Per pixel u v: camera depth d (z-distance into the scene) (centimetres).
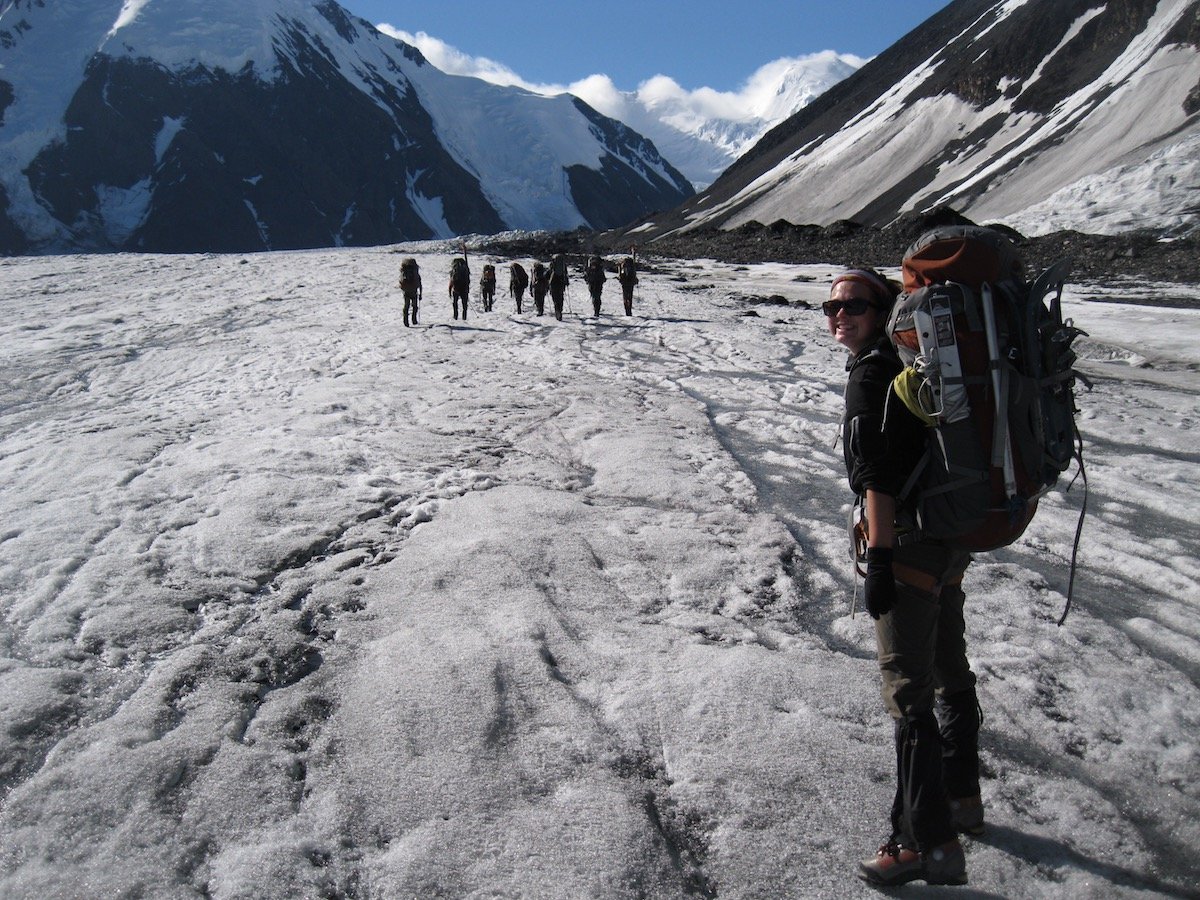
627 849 276
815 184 10519
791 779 312
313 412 866
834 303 288
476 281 3156
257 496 579
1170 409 1074
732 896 266
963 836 293
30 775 302
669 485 651
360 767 310
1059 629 434
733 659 387
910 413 265
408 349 1350
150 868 263
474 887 261
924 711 269
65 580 453
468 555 489
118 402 982
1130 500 666
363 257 4491
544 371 1166
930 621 274
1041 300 262
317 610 426
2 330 1636
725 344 1523
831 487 676
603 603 449
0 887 254
